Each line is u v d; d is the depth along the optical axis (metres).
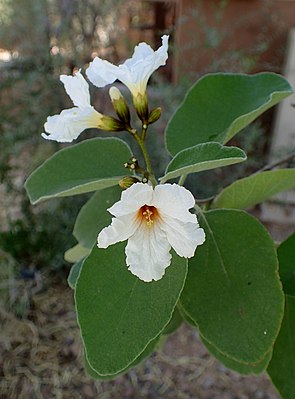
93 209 0.22
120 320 0.16
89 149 0.20
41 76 0.59
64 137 0.18
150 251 0.15
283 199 0.67
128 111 0.18
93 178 0.20
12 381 0.54
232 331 0.17
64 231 0.63
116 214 0.15
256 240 0.18
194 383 0.54
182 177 0.18
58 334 0.60
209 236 0.18
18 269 0.65
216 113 0.21
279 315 0.17
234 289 0.17
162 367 0.56
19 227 0.66
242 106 0.21
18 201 0.71
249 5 0.64
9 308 0.62
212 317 0.17
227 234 0.18
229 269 0.17
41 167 0.20
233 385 0.54
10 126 0.60
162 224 0.16
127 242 0.17
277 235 0.67
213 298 0.17
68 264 0.65
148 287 0.16
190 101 0.21
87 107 0.18
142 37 0.71
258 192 0.19
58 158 0.20
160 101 0.60
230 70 0.63
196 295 0.17
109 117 0.18
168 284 0.16
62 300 0.64
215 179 0.61
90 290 0.16
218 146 0.16
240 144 0.62
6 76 0.59
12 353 0.57
